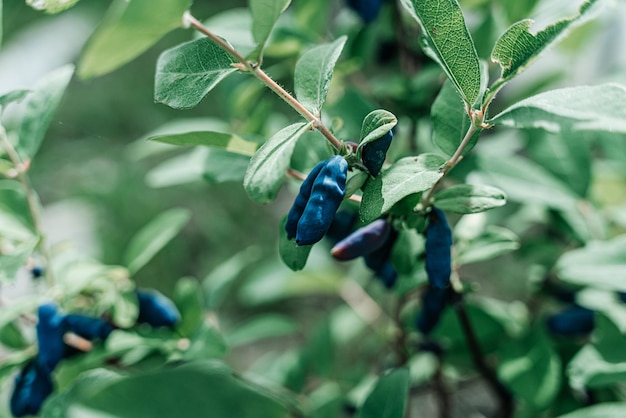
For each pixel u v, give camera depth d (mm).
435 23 259
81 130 1026
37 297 345
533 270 426
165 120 1009
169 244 817
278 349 706
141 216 854
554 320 385
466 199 280
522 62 257
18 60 1064
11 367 339
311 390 486
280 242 285
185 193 879
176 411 319
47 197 925
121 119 1031
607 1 250
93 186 909
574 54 469
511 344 383
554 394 363
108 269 364
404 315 443
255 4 262
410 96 398
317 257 493
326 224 250
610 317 351
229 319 741
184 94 269
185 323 368
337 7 562
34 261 361
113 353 342
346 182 267
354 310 513
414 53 422
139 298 364
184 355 351
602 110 239
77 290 349
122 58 278
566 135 398
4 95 295
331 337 472
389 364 442
